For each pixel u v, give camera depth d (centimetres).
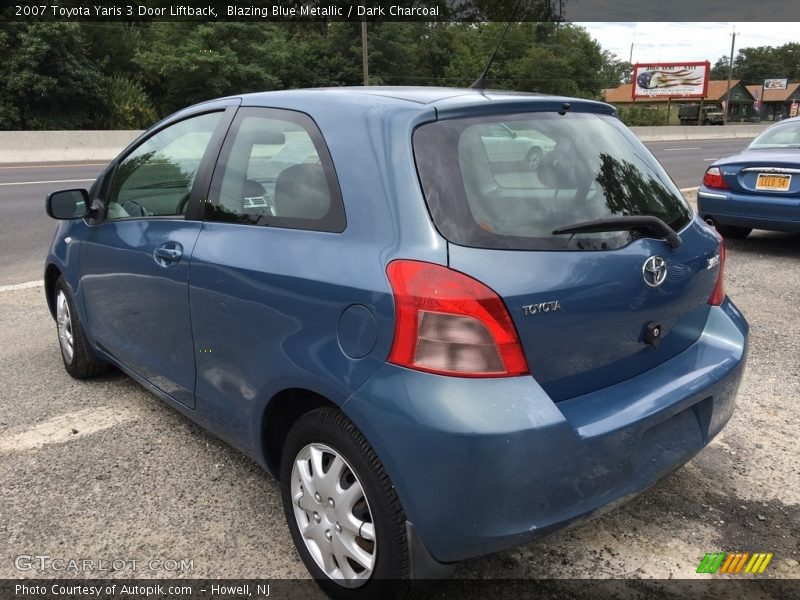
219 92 3681
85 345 412
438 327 200
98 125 3234
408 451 202
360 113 244
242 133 290
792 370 448
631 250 234
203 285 277
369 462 215
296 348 234
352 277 218
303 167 253
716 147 3209
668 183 283
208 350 283
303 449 243
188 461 334
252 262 254
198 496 306
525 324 206
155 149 345
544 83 5569
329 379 221
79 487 311
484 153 230
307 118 260
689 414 255
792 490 312
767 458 339
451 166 221
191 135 322
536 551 271
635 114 6769
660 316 246
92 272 375
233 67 3675
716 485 316
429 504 203
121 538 277
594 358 226
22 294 624
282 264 242
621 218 233
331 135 247
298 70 4222
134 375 361
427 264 205
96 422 374
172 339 309
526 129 246
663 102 8688
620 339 233
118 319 357
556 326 212
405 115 232
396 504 212
